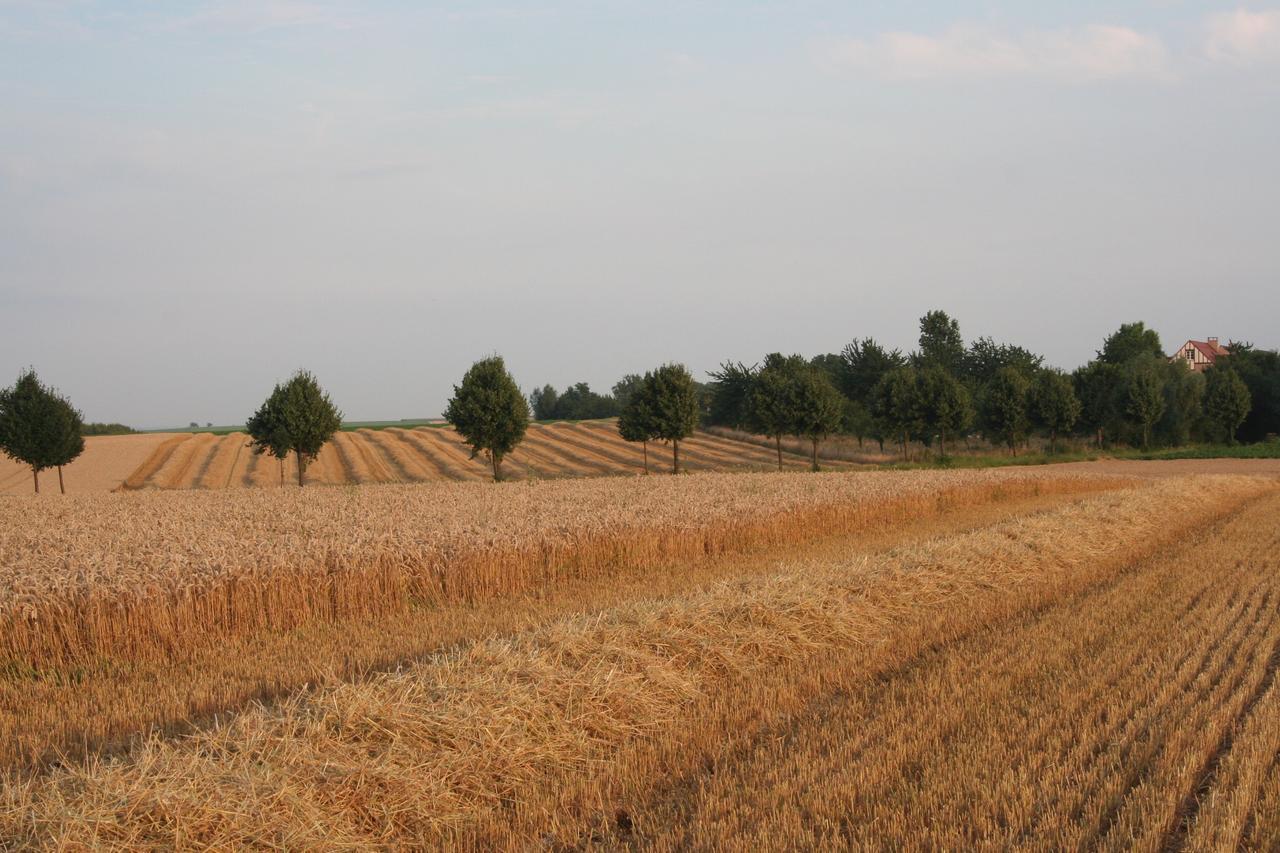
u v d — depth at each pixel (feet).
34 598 32.65
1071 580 46.78
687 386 172.24
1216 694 25.52
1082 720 23.90
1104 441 227.81
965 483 96.84
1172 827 18.57
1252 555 55.36
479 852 18.52
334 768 20.16
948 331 325.62
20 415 133.49
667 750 23.06
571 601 43.21
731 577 47.57
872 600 38.81
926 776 20.38
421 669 26.27
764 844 17.21
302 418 148.46
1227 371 222.69
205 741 20.99
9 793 17.80
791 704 26.50
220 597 36.40
